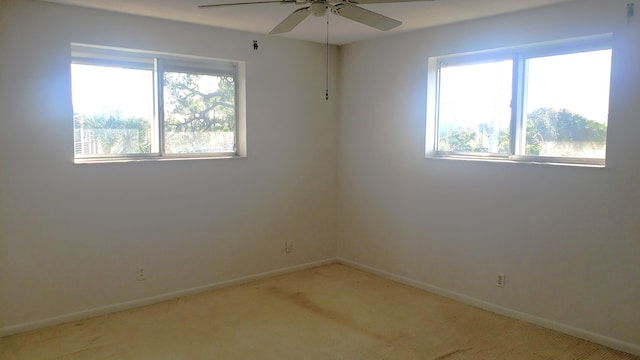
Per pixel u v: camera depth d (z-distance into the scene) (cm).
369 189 493
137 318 376
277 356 315
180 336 344
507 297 382
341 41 489
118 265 390
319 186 513
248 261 466
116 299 390
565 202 345
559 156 358
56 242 361
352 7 257
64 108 358
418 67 437
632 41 308
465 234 409
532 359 311
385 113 470
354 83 500
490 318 378
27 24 340
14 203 343
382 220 482
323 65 504
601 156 336
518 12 362
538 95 368
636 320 314
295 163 492
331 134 518
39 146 350
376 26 285
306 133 497
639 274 312
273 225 481
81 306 375
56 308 364
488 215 391
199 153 438
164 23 398
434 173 430
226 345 330
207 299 419
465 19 389
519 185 370
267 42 460
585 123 343
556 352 320
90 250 376
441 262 430
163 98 414
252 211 465
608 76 330
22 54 339
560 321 352
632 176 312
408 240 457
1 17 331
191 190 425
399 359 311
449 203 420
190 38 412
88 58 376
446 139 433
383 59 468
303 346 329
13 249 345
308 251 511
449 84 426
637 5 304
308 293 435
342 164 521
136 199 396
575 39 338
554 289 354
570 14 335
